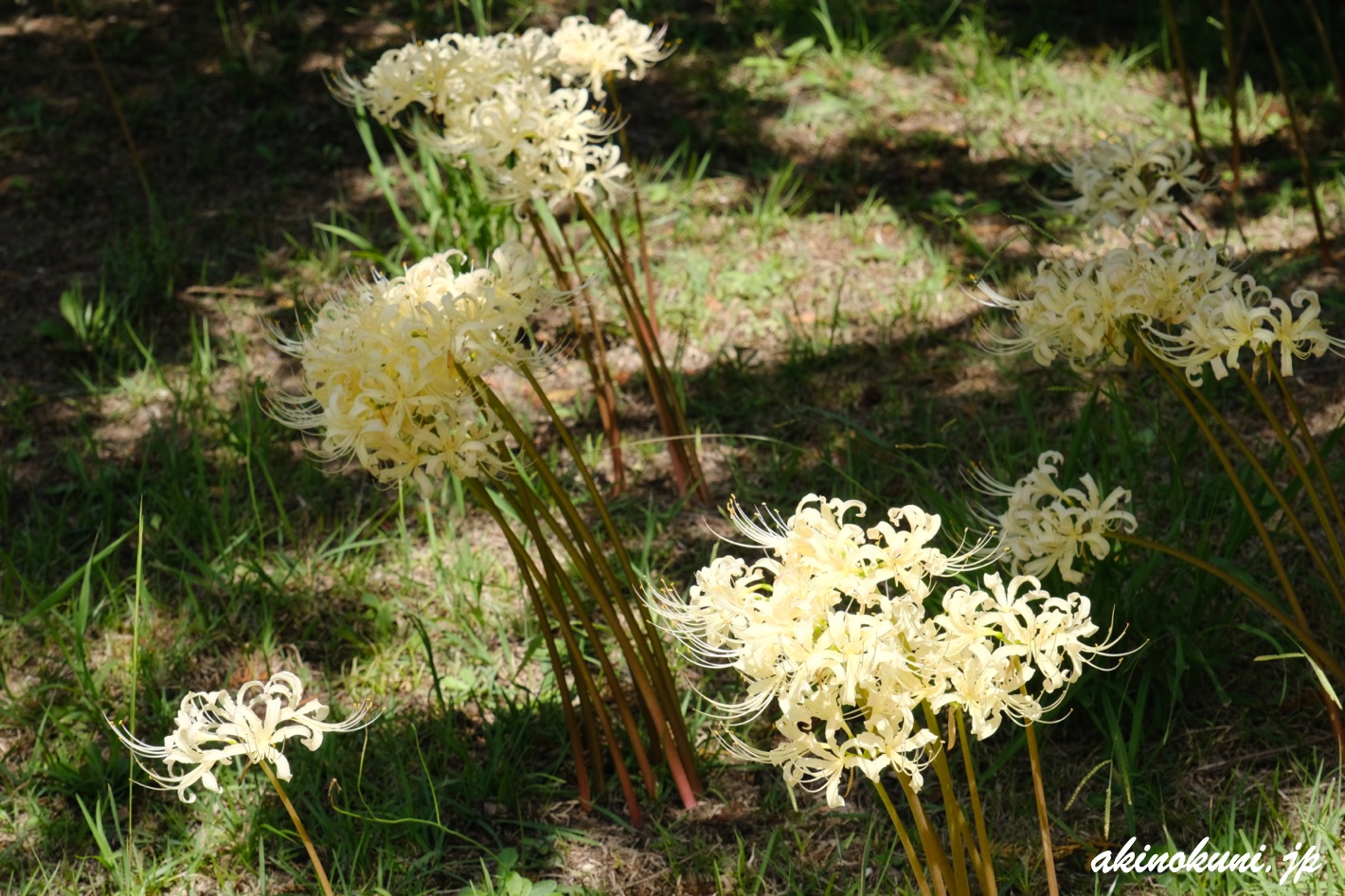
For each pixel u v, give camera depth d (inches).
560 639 149.9
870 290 212.7
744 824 126.2
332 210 236.7
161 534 166.1
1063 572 96.8
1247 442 168.7
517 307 105.1
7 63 271.9
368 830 124.8
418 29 280.5
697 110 261.3
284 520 165.8
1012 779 127.3
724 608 83.8
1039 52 273.1
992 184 236.8
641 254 181.6
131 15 288.7
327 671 148.9
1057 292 105.3
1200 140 217.3
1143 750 129.2
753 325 207.0
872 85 267.9
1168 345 141.9
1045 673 83.1
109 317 208.2
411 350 99.1
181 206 237.8
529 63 142.7
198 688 147.5
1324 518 115.3
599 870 122.6
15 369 201.9
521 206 145.2
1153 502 154.1
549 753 136.7
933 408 182.9
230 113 260.5
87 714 141.8
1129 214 127.6
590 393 195.3
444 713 135.1
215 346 206.4
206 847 126.1
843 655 79.0
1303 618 117.8
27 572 163.5
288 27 281.1
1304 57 259.1
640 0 288.8
